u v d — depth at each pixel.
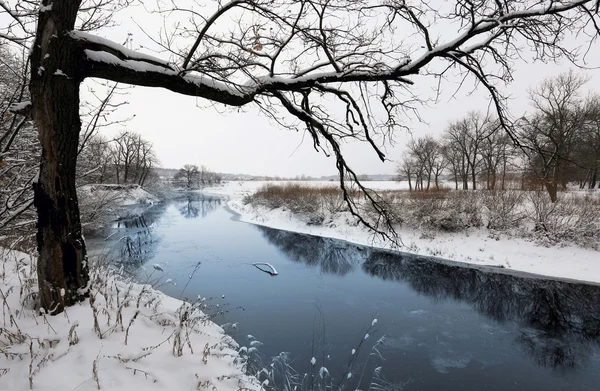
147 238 15.67
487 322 7.57
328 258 13.39
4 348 2.51
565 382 5.31
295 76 3.80
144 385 2.44
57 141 2.75
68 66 2.68
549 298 9.34
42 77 2.58
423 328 7.11
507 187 17.03
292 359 5.43
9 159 4.13
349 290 9.37
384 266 12.39
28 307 3.14
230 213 27.16
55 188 2.84
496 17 2.91
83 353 2.55
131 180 35.53
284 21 3.01
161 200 39.41
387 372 5.33
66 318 2.92
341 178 4.50
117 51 2.83
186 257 12.20
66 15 2.62
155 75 2.92
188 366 2.97
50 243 2.92
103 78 2.95
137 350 2.84
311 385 4.66
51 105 2.65
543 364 5.81
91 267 4.90
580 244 12.17
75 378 2.29
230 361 3.73
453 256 13.26
